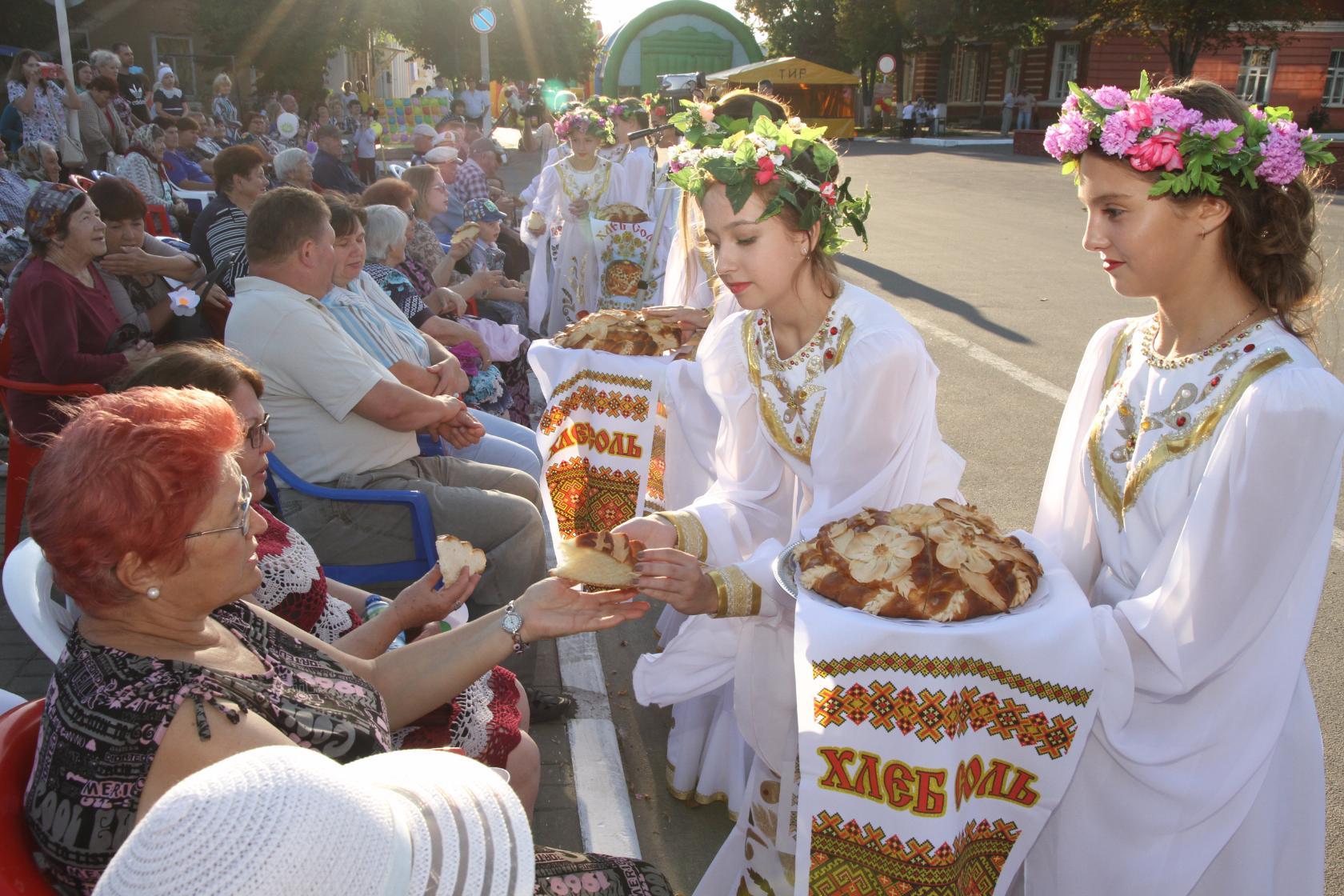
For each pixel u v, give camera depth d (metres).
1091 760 1.97
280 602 2.45
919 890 1.73
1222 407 1.80
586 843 2.81
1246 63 35.50
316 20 26.94
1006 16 35.09
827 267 2.44
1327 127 34.88
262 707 1.54
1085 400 2.14
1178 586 1.80
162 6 27.64
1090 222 1.90
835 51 45.91
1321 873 1.97
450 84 37.19
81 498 1.43
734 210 2.27
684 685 2.55
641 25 35.25
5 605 4.01
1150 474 1.91
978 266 11.86
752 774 2.37
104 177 4.82
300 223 3.36
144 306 4.71
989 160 27.02
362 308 3.93
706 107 2.84
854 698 1.72
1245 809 1.88
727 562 2.49
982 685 1.75
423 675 1.98
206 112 25.27
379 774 1.14
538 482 4.21
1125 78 35.72
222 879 0.87
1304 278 1.83
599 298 7.43
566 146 9.06
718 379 2.70
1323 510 1.77
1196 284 1.85
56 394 3.95
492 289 6.62
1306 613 1.82
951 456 2.59
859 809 1.75
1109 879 2.01
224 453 1.55
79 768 1.39
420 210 6.75
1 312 4.89
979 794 1.83
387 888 0.95
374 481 3.49
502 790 1.16
